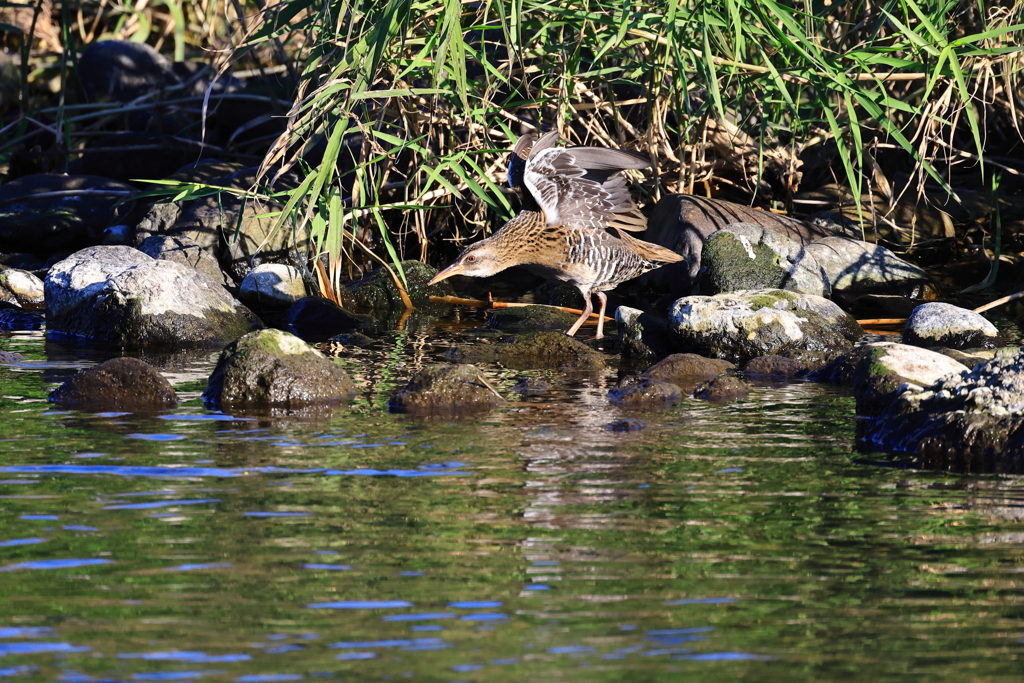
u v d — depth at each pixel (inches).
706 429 370.0
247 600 222.2
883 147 697.0
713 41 564.4
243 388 411.8
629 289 655.8
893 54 607.5
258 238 663.8
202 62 1011.3
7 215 727.1
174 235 660.7
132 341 537.3
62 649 200.4
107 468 316.8
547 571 238.4
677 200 660.7
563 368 487.2
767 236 629.9
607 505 284.4
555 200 525.7
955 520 273.4
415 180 647.1
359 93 500.4
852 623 212.8
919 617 215.8
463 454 335.6
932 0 543.5
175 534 260.5
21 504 282.2
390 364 489.4
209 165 753.6
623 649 201.0
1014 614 217.2
